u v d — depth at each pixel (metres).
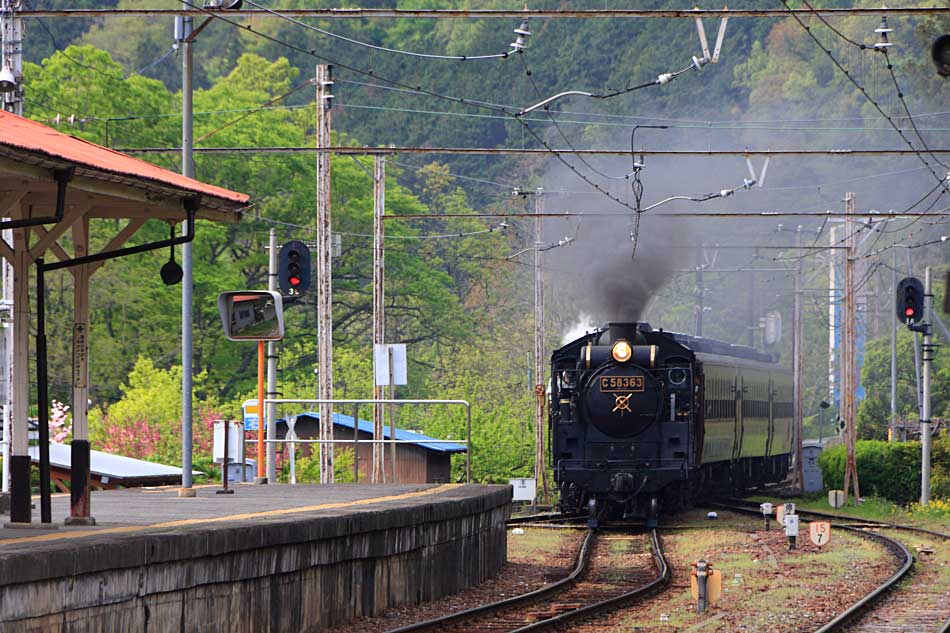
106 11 81.56
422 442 101.69
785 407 192.50
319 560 56.62
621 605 71.81
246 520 55.16
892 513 152.38
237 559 49.88
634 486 125.31
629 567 94.00
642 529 126.31
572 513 137.62
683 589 80.19
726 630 62.59
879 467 175.75
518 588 78.94
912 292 138.25
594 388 126.62
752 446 167.25
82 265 59.22
